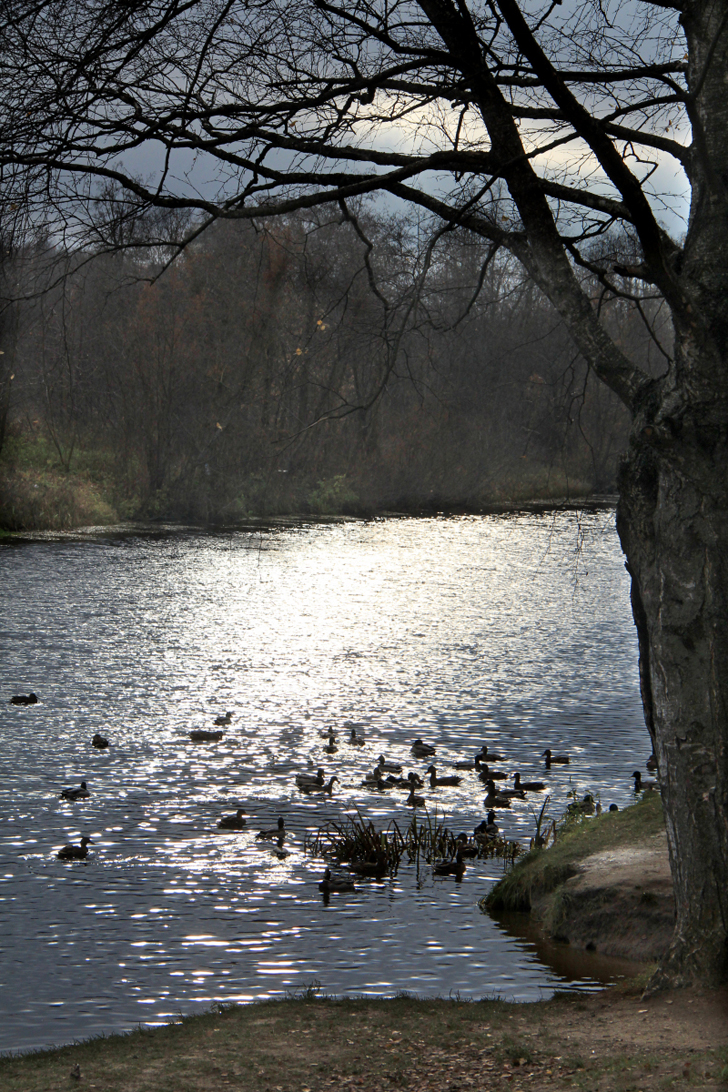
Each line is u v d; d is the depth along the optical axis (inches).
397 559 1937.7
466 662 1131.3
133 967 455.8
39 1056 353.1
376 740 848.3
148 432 2363.4
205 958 466.9
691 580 365.4
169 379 2321.6
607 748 834.2
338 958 468.1
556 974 448.5
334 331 470.6
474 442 2662.4
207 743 825.5
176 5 362.6
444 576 1754.4
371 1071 325.7
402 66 372.2
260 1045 354.0
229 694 976.9
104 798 688.4
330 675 1064.2
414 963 463.2
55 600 1416.1
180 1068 333.4
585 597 1581.0
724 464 352.2
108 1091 314.2
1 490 2122.3
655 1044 330.3
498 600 1537.9
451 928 507.2
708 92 375.2
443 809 694.5
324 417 435.8
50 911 515.5
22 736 824.3
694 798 369.4
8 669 1039.0
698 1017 348.5
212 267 2182.6
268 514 2588.6
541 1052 335.0
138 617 1326.3
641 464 382.0
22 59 365.1
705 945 370.0
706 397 349.4
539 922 517.0
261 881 563.8
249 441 2421.3
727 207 368.2
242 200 415.2
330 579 1686.8
